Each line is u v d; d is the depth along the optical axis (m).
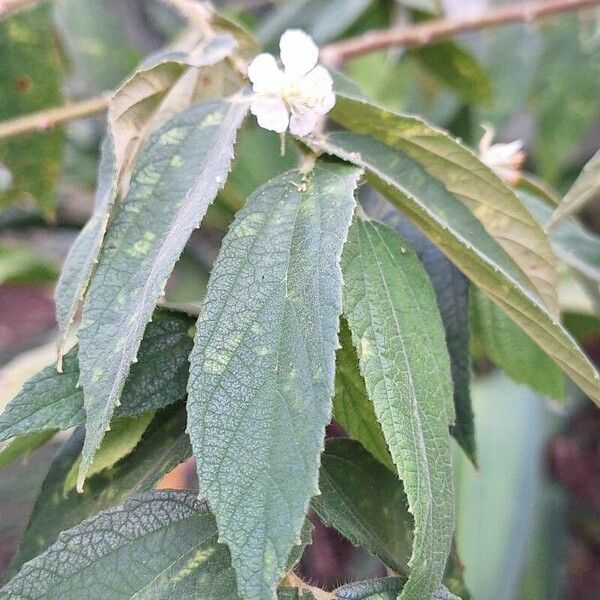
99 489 0.19
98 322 0.16
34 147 0.37
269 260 0.15
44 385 0.17
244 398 0.14
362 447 0.19
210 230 0.46
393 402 0.15
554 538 0.49
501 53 0.49
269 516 0.13
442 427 0.16
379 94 0.48
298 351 0.14
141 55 0.47
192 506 0.16
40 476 0.25
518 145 0.26
